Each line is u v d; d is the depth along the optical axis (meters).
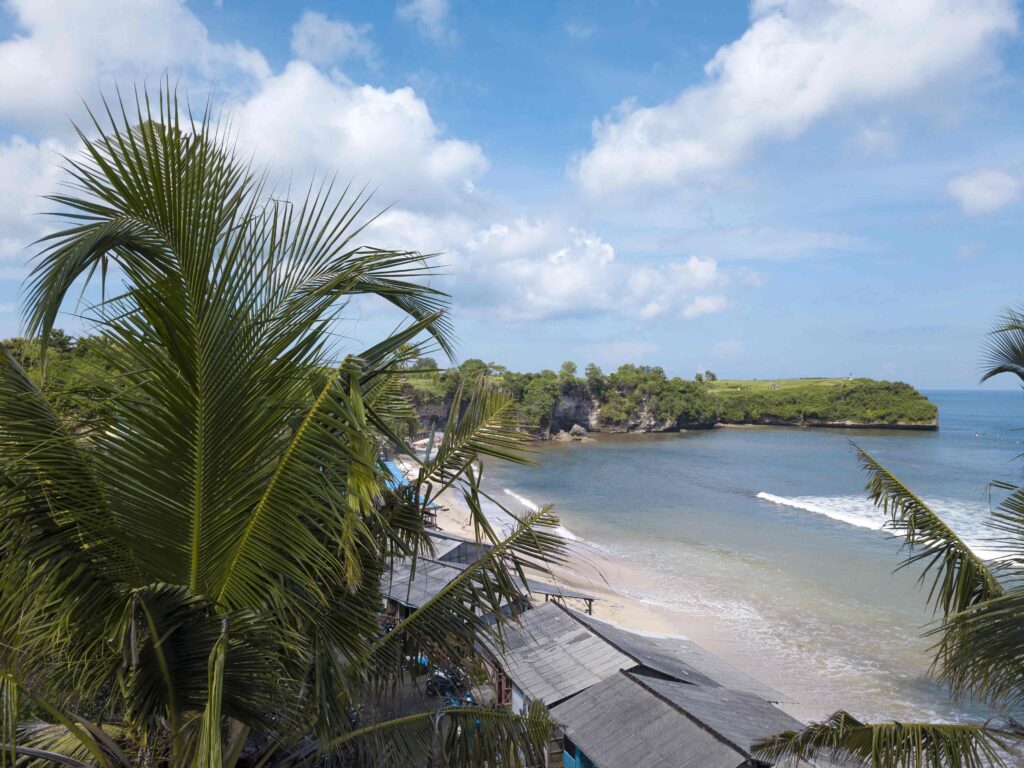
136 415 3.72
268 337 3.95
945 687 24.28
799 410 161.12
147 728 4.32
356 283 4.54
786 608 33.44
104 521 3.98
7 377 4.01
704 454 109.88
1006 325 6.80
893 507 7.84
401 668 5.47
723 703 16.36
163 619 3.68
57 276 3.11
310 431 4.07
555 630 19.98
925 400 147.25
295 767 5.31
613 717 15.66
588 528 53.62
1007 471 81.38
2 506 3.81
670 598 35.25
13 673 4.34
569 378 149.25
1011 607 6.08
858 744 6.47
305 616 4.72
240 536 4.12
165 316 3.60
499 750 5.63
